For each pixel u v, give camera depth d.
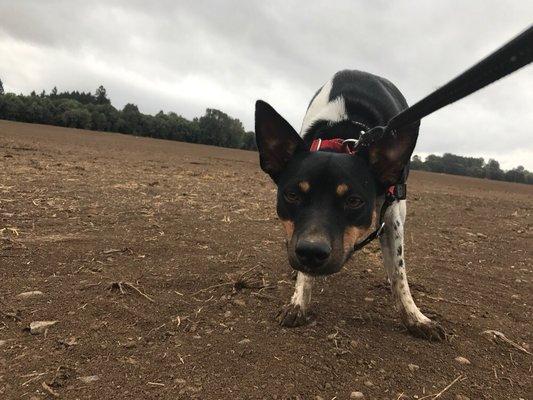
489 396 0.34
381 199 0.45
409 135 0.40
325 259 0.36
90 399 0.30
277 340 0.40
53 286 0.47
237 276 0.54
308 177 0.39
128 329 0.40
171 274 0.53
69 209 0.80
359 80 0.57
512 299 0.55
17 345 0.36
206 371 0.35
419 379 0.36
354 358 0.38
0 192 0.89
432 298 0.53
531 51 0.18
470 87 0.23
